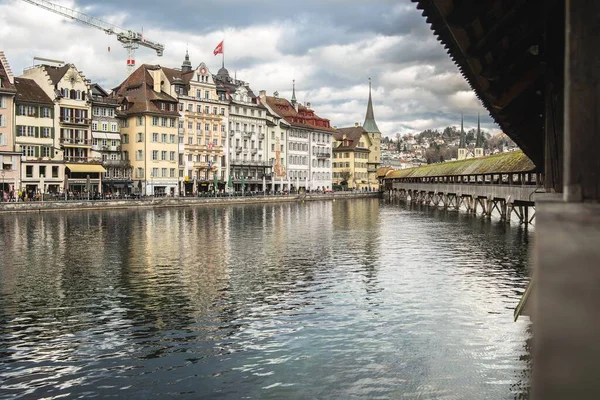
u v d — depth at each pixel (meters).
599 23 3.21
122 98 95.25
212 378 13.43
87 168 83.25
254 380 13.30
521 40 11.73
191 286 23.84
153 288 23.48
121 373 13.78
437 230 48.59
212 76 108.44
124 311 19.64
